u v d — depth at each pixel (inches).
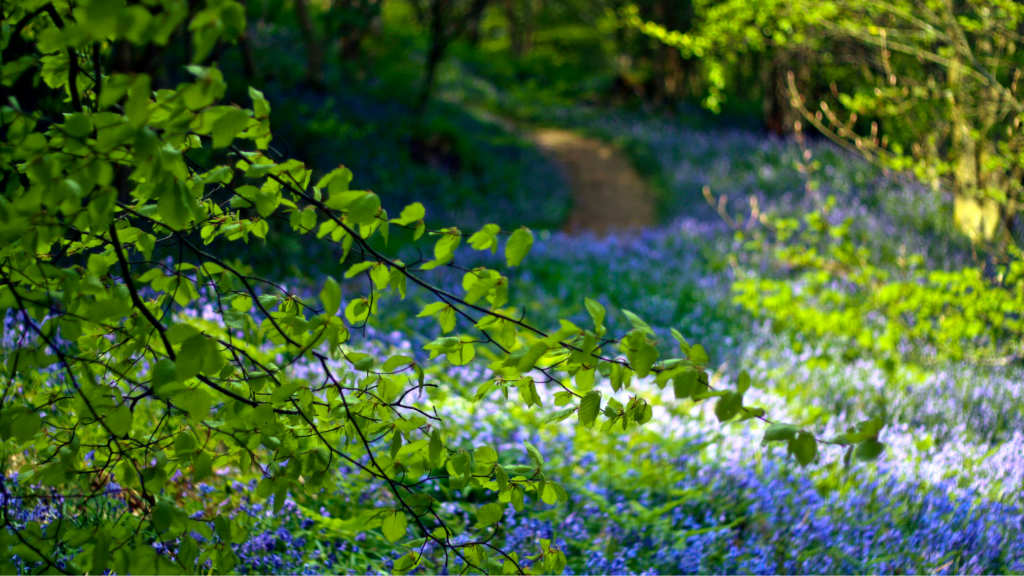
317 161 539.5
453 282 376.8
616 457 185.0
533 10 1702.8
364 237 63.6
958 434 230.4
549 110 1179.9
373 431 71.7
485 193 689.0
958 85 335.3
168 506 60.8
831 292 292.7
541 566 79.0
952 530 159.8
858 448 48.4
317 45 707.4
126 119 49.6
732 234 560.7
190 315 175.2
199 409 55.9
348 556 126.3
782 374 284.5
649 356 55.7
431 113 856.9
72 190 47.8
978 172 338.6
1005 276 283.0
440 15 784.3
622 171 883.4
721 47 448.8
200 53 43.0
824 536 152.2
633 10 449.4
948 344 280.7
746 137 950.4
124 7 43.4
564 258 477.4
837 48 451.8
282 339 68.6
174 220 54.2
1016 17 305.7
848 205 620.7
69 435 73.1
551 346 56.7
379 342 242.7
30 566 85.8
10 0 57.0
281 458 70.4
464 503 142.1
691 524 157.8
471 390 217.2
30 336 111.2
